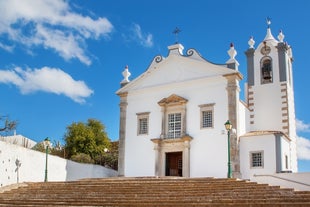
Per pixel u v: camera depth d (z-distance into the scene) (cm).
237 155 2911
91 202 1817
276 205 1489
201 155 3028
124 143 3384
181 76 3278
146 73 3431
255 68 3734
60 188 2248
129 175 3288
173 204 1641
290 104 3659
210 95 3114
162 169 3173
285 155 3014
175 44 3372
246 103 3694
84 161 3797
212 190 1881
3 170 2664
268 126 3544
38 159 3042
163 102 3259
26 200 1962
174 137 3181
